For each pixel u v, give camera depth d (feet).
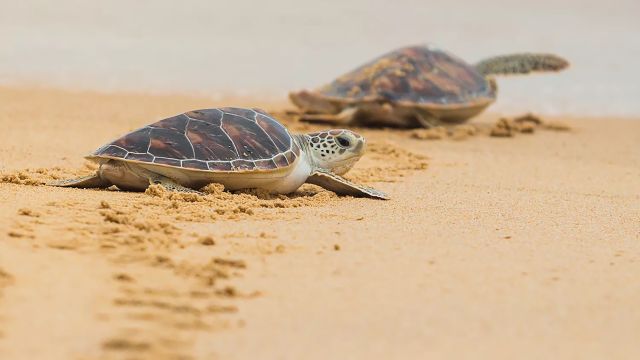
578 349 31.68
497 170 72.38
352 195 57.16
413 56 96.27
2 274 35.32
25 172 59.52
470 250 43.50
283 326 32.55
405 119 93.97
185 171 52.24
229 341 30.96
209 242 42.06
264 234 44.27
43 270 36.42
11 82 104.58
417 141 87.10
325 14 153.07
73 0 156.56
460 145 85.56
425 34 141.18
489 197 59.41
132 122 87.04
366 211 52.01
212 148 53.06
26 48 123.95
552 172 72.54
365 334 32.22
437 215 51.90
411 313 34.35
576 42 139.13
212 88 108.99
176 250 40.78
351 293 36.27
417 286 37.45
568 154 82.43
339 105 94.12
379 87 92.63
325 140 58.90
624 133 94.22
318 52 129.08
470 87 96.12
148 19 146.30
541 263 41.70
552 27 148.77
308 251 41.93
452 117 95.09
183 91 106.22
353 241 44.19
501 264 41.19
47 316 31.96
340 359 29.99
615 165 77.36
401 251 42.70
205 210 48.55
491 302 35.88
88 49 125.80
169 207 48.88
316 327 32.60
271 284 36.99
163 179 52.47
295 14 152.15
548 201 58.95
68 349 29.40
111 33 136.67
